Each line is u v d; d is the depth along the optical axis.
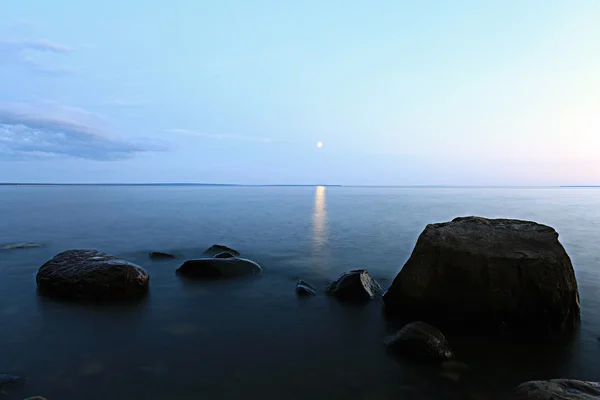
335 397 3.92
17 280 8.30
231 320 6.18
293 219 23.89
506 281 5.81
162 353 4.88
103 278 7.24
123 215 25.53
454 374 4.45
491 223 6.90
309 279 8.98
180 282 8.45
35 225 19.28
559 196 77.31
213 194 79.50
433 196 74.75
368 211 31.89
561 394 3.57
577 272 10.13
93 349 4.96
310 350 5.07
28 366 4.44
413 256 6.66
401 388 4.12
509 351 5.11
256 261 10.90
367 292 7.39
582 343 5.40
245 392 3.98
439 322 6.13
